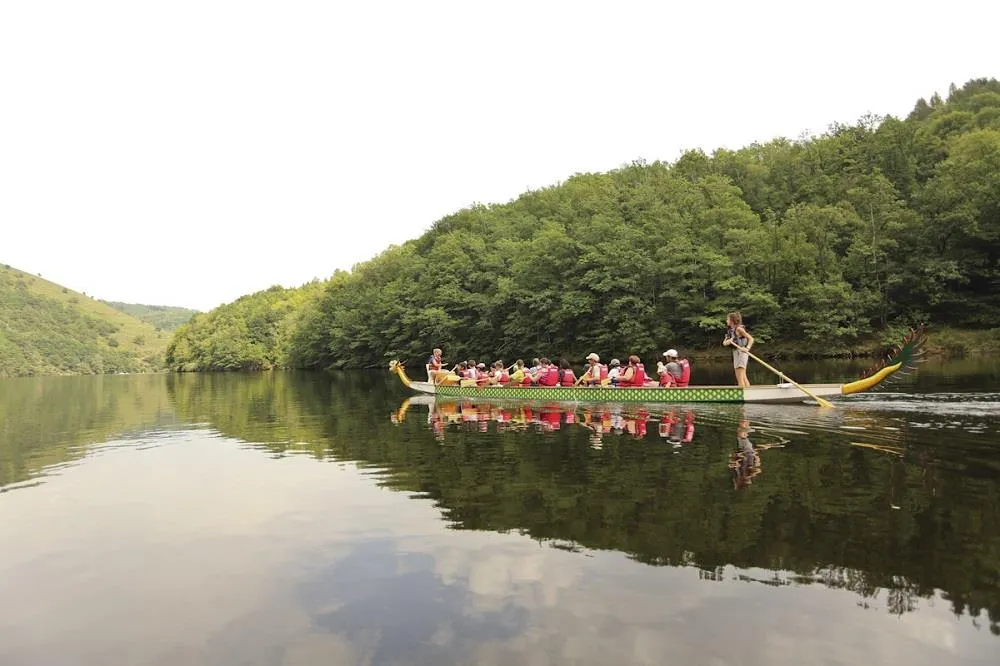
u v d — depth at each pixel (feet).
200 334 379.14
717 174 204.54
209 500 24.49
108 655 12.55
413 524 20.15
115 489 26.94
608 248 151.23
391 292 222.07
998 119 212.23
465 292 197.36
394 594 14.84
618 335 147.13
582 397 57.41
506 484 24.70
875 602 13.52
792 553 16.28
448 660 11.73
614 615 13.34
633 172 241.76
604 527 18.94
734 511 19.85
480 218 254.68
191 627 13.61
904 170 195.00
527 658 11.69
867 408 43.11
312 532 19.77
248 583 15.89
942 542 16.62
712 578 14.99
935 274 137.28
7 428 52.34
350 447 36.06
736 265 144.36
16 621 14.17
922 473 23.77
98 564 17.66
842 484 22.54
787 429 35.47
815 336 128.47
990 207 142.82
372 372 197.67
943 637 12.03
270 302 395.75
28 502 24.88
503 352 179.11
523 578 15.48
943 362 97.71
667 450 30.35
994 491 21.07
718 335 147.74
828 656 11.49
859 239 143.33
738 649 11.82
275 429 46.55
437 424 44.83
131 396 102.01
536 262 173.27
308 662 11.88
